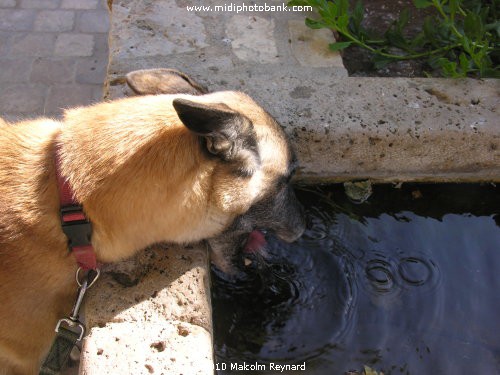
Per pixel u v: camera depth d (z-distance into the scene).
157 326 0.94
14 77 1.87
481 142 1.26
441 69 1.49
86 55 1.96
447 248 1.28
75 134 0.94
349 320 1.17
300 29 1.49
